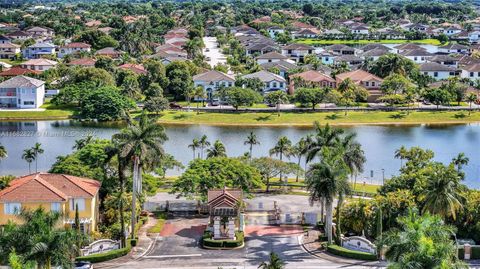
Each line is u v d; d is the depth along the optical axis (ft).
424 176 365.20
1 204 334.44
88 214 343.46
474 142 623.36
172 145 602.03
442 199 307.17
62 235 247.50
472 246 317.01
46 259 246.27
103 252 326.03
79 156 395.75
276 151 493.77
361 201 355.77
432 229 244.22
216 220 340.18
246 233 360.28
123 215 338.95
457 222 336.49
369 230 346.13
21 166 531.91
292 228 368.89
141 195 372.17
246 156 466.29
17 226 259.80
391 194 348.18
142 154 333.62
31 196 335.88
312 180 330.95
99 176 380.99
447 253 231.30
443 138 639.35
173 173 509.76
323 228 367.04
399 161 545.85
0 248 246.47
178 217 389.80
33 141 626.64
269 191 443.32
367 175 502.79
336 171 326.44
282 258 320.70
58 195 337.11
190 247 337.52
